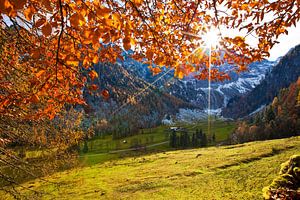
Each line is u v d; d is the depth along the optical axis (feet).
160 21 18.26
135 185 118.01
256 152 143.64
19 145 41.57
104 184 130.72
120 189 115.03
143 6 15.03
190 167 139.85
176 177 121.49
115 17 10.05
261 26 18.95
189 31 19.25
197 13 19.20
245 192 75.51
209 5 18.53
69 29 12.41
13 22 14.88
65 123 43.78
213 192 83.41
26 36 16.79
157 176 131.85
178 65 16.15
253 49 20.49
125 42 10.38
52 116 18.58
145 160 208.54
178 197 86.12
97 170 188.03
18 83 20.77
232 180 93.71
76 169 76.02
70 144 49.80
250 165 116.16
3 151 35.04
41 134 41.19
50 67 13.61
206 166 133.08
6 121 31.73
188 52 19.43
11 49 17.49
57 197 103.35
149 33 14.58
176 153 230.89
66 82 15.35
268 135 335.88
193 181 106.11
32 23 15.52
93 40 10.28
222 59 21.40
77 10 10.16
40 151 47.01
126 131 574.56
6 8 7.76
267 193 55.36
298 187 54.75
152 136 583.58
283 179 57.47
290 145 146.61
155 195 95.30
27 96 14.51
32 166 43.21
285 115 351.05
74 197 105.29
